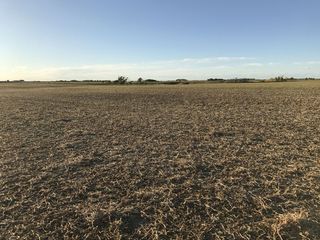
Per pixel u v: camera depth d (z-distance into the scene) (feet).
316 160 29.09
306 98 88.28
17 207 21.01
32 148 35.81
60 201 21.77
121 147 35.63
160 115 62.49
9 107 84.99
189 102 90.27
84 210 20.34
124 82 382.01
